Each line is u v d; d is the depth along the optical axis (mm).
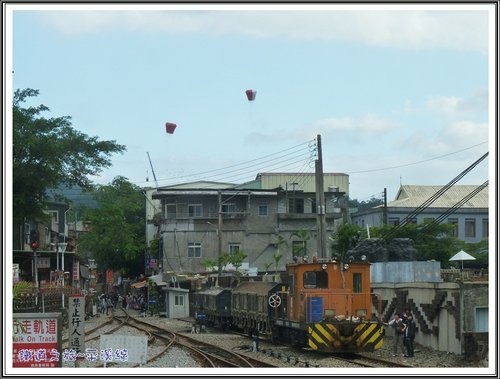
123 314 62219
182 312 56219
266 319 30484
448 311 24438
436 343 25500
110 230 80062
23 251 46250
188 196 63375
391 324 24609
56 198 47719
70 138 43031
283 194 64312
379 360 22219
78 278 56531
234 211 63906
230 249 63375
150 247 73688
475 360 21844
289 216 63625
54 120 43000
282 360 22953
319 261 25812
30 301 33875
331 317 24594
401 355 24297
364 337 23922
